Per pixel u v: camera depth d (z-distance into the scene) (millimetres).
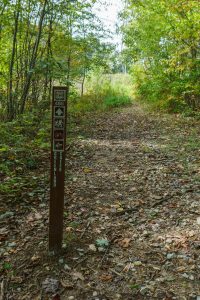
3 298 2705
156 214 4203
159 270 3088
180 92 12789
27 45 9938
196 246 3436
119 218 4117
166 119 11875
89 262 3203
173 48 12766
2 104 9352
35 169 5766
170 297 2738
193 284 2893
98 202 4578
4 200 4461
